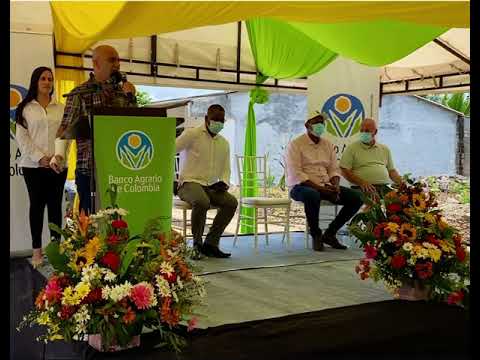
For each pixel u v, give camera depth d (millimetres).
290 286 3988
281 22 6348
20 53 4984
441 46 6820
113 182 3193
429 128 12125
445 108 12172
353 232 3613
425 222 3514
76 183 3990
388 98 11688
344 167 5922
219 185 5207
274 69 6789
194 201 5004
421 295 3523
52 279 2500
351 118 6699
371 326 3033
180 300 2609
